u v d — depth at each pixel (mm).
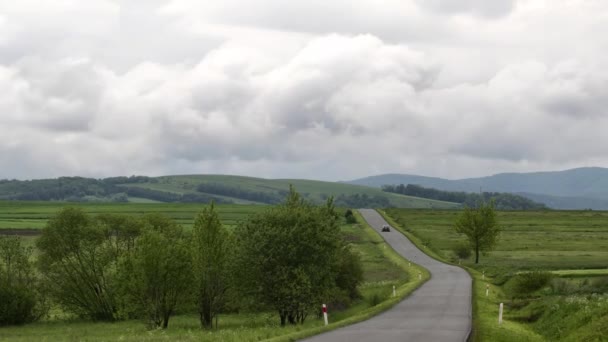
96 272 71812
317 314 63438
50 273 71875
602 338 30734
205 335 37531
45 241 71625
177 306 58406
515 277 71000
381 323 35969
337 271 62812
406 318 39094
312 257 54375
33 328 62406
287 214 55531
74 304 71875
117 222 76062
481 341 28906
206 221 56938
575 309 38281
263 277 53781
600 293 55312
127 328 59094
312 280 54219
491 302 54406
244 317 66312
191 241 58625
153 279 57344
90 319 71875
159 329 53344
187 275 57938
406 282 79250
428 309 45188
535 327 40938
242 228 56000
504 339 31266
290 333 32719
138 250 59094
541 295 59500
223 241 57000
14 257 69938
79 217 72625
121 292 59312
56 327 62938
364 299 71688
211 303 57594
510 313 46625
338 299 64750
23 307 67438
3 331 59344
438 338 28703
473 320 37781
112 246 73875
